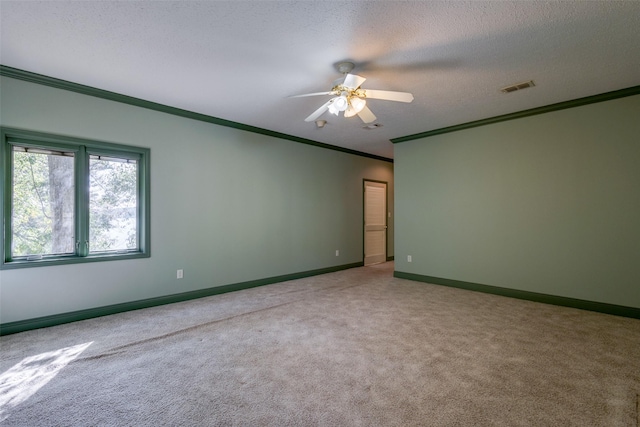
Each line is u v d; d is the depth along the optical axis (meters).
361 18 2.17
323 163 5.89
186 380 2.14
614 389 2.02
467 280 4.66
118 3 2.01
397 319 3.35
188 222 4.09
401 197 5.48
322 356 2.49
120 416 1.77
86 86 3.28
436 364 2.36
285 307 3.77
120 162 3.63
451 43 2.48
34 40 2.44
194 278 4.14
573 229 3.75
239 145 4.62
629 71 2.97
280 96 3.58
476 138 4.56
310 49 2.58
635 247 3.37
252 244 4.78
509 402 1.89
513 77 3.09
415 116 4.29
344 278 5.50
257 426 1.69
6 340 2.78
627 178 3.41
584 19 2.18
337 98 2.60
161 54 2.66
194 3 2.02
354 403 1.89
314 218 5.73
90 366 2.33
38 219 3.14
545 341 2.77
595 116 3.59
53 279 3.14
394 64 2.82
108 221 3.55
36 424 1.71
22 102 2.96
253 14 2.13
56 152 3.22
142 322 3.24
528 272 4.09
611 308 3.49
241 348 2.64
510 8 2.06
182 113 4.01
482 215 4.51
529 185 4.08
